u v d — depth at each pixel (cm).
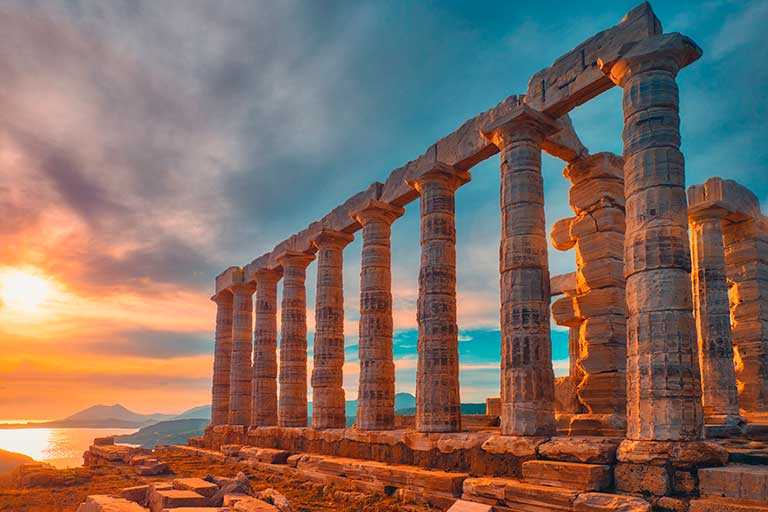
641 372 1195
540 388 1461
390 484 1647
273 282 3262
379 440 1941
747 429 1537
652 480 1098
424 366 1822
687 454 1088
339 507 1521
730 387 1855
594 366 1655
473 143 1847
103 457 2980
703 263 1966
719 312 1912
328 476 1906
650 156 1266
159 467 2352
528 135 1605
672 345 1175
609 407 1599
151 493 1451
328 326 2538
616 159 1773
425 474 1524
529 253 1538
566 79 1545
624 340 1652
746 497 988
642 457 1123
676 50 1281
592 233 1744
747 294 2089
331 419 2442
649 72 1305
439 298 1859
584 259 1752
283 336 2877
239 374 3356
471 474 1495
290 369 2827
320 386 2478
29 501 1722
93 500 1317
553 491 1169
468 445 1554
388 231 2319
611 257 1688
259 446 2814
